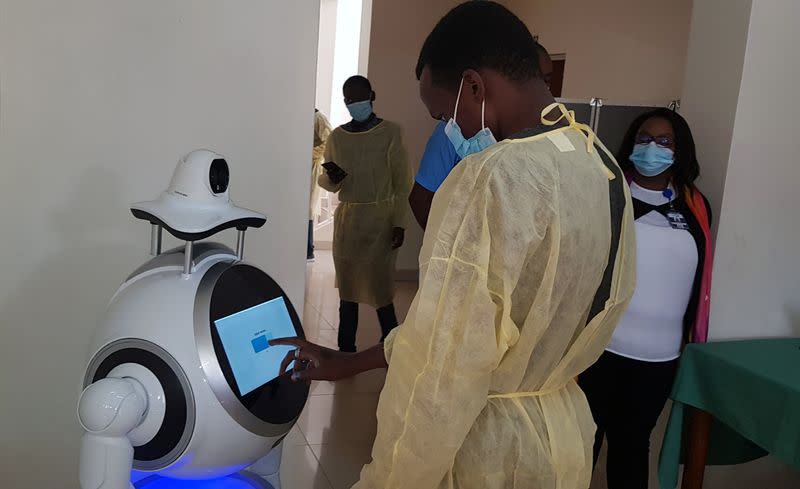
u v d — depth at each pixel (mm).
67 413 1797
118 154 1725
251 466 1223
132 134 1727
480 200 879
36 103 1651
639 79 4082
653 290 1942
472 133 1059
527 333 925
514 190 877
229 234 1850
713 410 2018
